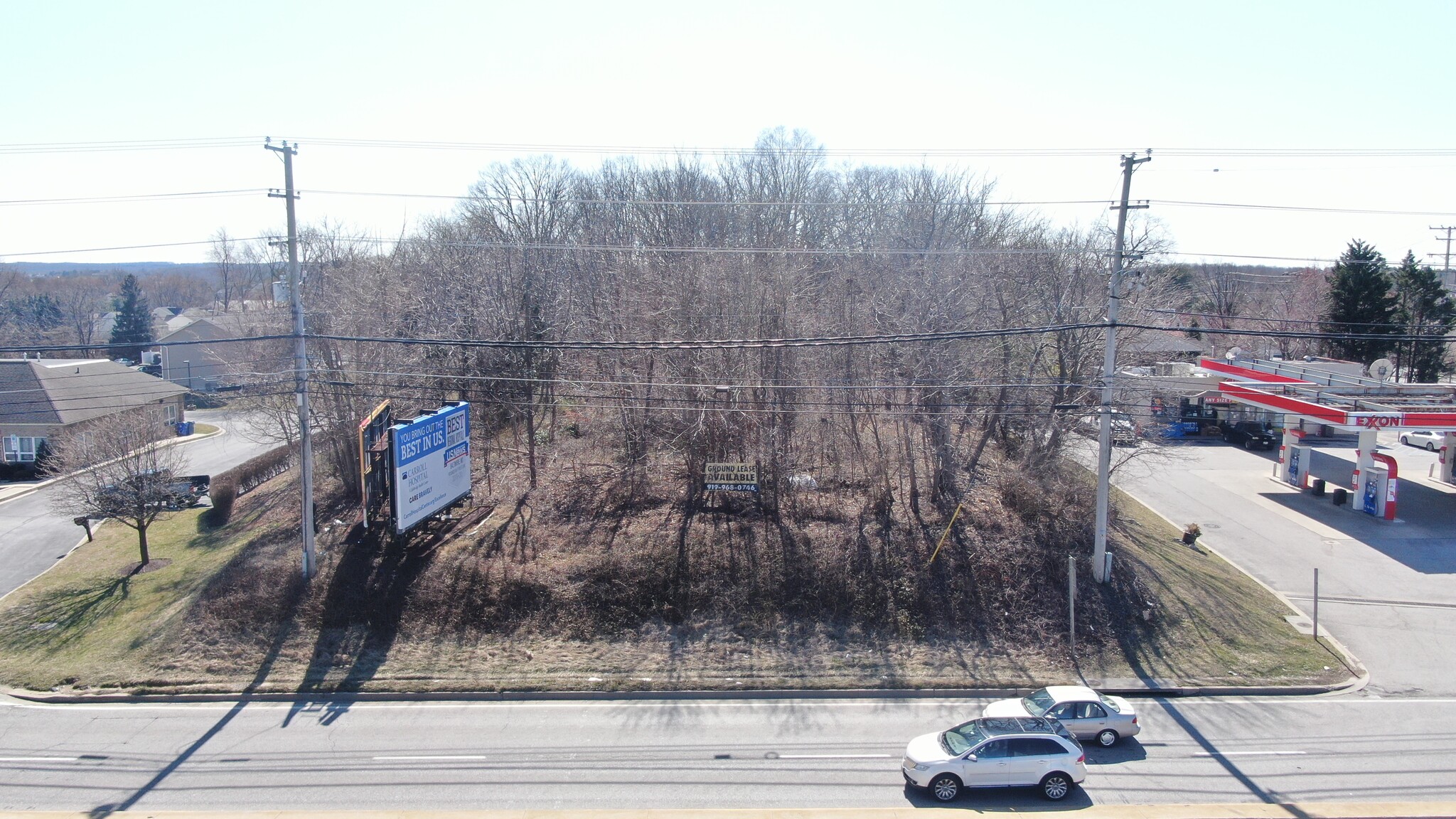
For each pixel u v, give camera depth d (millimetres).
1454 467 33406
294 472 31750
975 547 22703
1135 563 22719
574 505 25031
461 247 34750
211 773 14523
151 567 23500
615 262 31922
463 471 24578
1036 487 24734
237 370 30141
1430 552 25703
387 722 16688
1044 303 25688
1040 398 26203
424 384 28234
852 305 24719
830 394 24234
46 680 18062
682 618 20750
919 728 16531
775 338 23828
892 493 25250
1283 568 24469
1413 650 19828
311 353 27609
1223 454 39688
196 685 17953
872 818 12289
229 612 19828
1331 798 13648
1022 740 13711
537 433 31469
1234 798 13633
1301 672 18844
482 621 20234
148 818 12594
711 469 24094
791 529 23391
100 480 23281
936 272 25719
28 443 36719
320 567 21312
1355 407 29703
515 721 16766
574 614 20562
